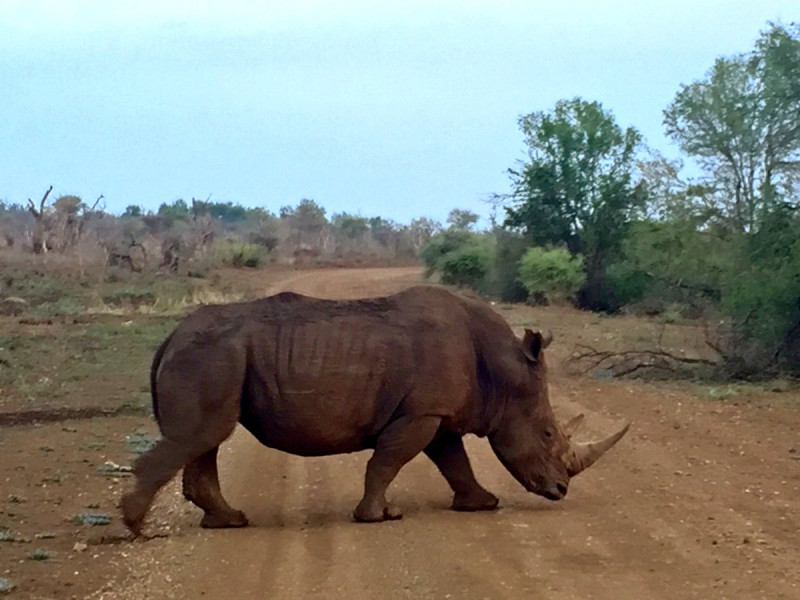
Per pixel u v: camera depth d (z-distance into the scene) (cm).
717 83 2650
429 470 1345
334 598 836
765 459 1337
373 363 1093
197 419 1060
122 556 973
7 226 7569
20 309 3500
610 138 4281
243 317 1101
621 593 821
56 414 1777
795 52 2391
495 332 1152
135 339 2853
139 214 10681
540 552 948
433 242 6022
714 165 2638
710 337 2634
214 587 873
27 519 1110
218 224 11412
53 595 852
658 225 2539
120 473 1333
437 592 838
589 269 4228
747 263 2167
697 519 1049
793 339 2072
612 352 2311
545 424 1142
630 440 1477
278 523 1098
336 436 1097
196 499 1084
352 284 5397
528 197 4416
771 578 851
